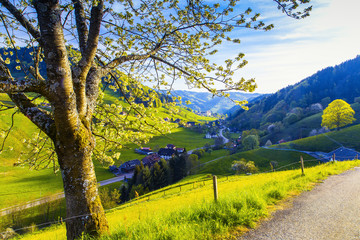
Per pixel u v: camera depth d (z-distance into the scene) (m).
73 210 4.72
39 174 86.62
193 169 87.06
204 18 5.77
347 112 90.38
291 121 150.62
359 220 6.35
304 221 6.38
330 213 7.02
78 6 5.66
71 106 4.22
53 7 3.82
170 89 7.63
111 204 53.91
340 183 11.62
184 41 6.70
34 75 5.09
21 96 4.95
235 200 7.38
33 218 51.97
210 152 123.25
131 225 6.02
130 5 6.15
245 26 5.32
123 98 7.45
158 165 76.25
